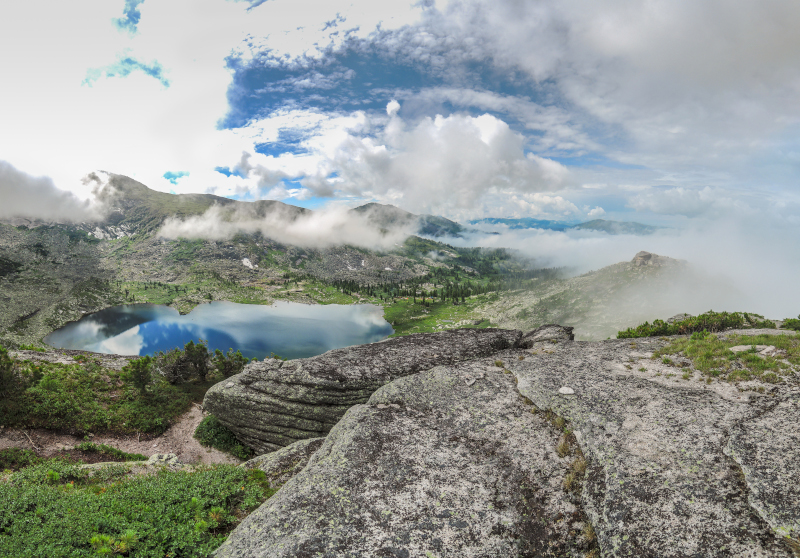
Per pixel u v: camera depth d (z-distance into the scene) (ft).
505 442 49.42
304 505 40.27
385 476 44.32
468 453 48.03
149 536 37.68
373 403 61.41
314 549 34.88
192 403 126.41
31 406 92.68
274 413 88.28
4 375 92.84
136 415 106.52
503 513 39.19
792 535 30.25
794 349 58.29
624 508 36.19
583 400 54.03
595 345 82.94
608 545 33.73
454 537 36.68
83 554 32.63
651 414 48.88
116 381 126.00
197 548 36.91
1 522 36.09
